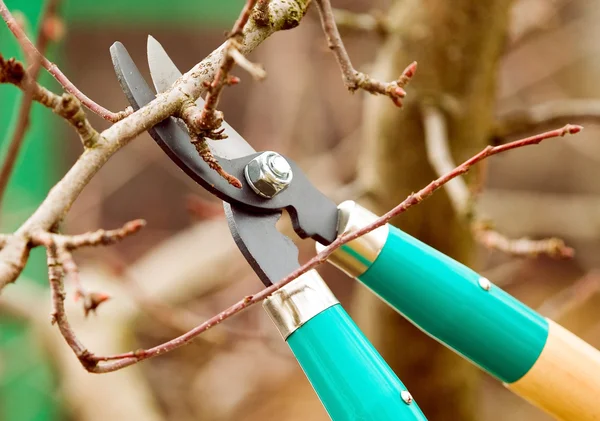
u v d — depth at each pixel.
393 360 0.86
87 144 0.47
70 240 0.48
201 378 1.74
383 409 0.51
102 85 2.60
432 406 0.87
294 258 0.55
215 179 0.54
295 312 0.52
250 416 1.75
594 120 0.82
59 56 1.77
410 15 0.80
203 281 1.46
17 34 0.47
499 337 0.56
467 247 0.84
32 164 1.38
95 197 1.99
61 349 1.25
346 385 0.51
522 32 1.09
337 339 0.52
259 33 0.50
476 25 0.79
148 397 1.31
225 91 2.53
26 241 0.46
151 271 1.47
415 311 0.56
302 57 1.84
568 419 0.56
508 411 1.77
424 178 0.82
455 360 0.86
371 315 0.87
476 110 0.81
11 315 1.26
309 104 1.90
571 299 1.03
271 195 0.56
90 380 1.25
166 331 1.37
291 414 1.76
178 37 2.70
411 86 0.80
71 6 1.76
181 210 2.65
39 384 1.32
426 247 0.57
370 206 0.85
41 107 1.38
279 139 1.86
